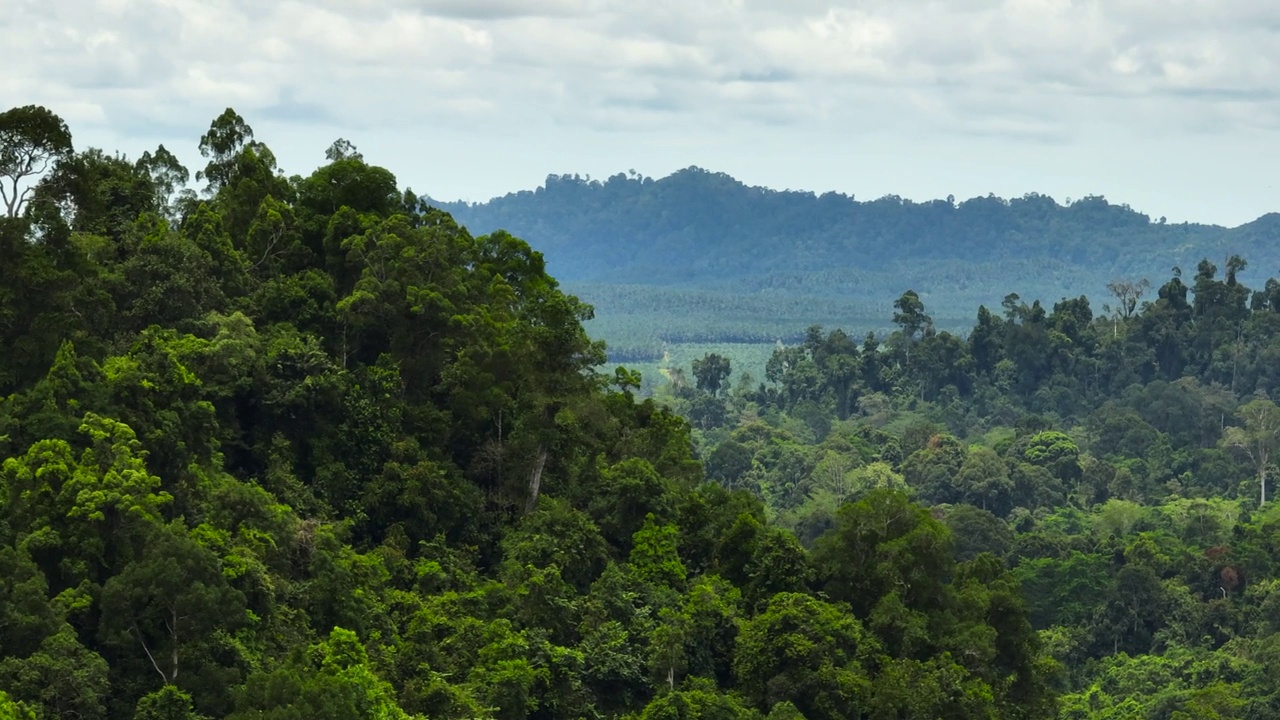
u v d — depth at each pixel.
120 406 62.88
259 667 56.38
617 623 71.88
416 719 58.94
